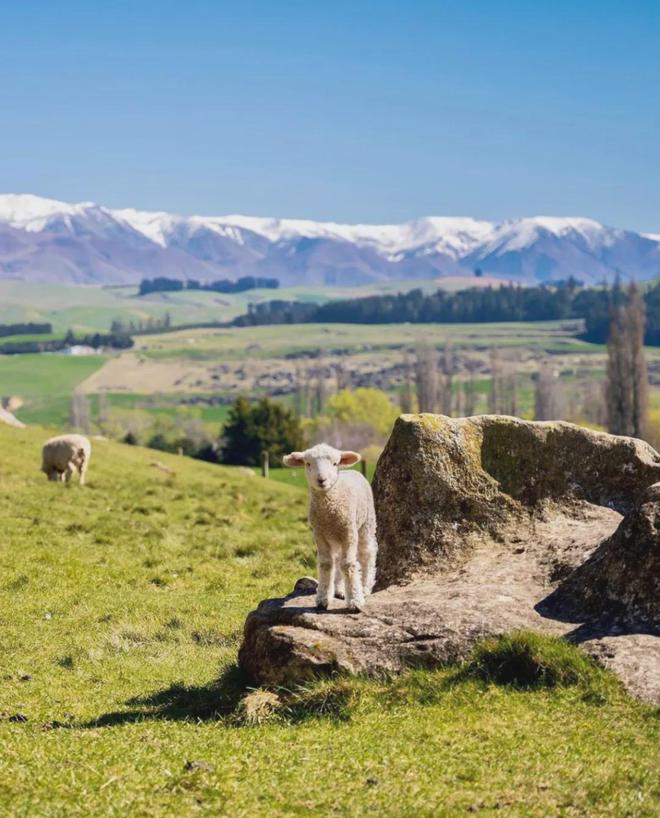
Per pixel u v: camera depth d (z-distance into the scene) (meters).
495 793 8.73
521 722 10.33
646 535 12.23
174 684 13.66
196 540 27.70
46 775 9.05
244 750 9.87
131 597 20.09
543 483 15.63
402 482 15.59
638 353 100.00
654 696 10.57
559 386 149.50
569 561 13.73
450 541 15.19
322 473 12.05
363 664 11.89
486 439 15.83
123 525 29.55
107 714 12.17
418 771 9.23
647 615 11.88
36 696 13.09
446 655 11.85
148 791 8.70
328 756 9.59
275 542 27.73
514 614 12.49
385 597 13.60
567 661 11.13
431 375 146.62
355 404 153.50
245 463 118.62
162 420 177.75
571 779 8.99
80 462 39.34
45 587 20.61
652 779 8.97
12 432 54.94
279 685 11.95
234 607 19.66
